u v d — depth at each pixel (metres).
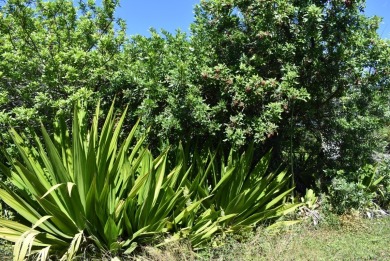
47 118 6.01
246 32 6.58
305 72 6.36
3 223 4.84
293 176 6.78
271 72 6.36
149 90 6.03
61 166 4.66
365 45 6.78
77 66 6.29
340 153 7.48
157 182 5.17
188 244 5.03
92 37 6.70
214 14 6.56
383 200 7.41
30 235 4.37
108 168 4.89
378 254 5.18
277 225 5.84
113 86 6.40
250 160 5.94
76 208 4.59
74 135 4.68
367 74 6.96
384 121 7.84
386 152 9.04
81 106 5.82
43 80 6.01
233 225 5.68
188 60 6.15
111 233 4.67
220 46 6.61
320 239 5.58
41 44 6.39
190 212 5.21
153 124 6.04
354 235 5.86
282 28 6.27
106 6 6.80
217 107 5.91
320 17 5.91
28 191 5.17
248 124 5.88
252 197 5.72
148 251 4.79
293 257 4.93
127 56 6.82
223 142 6.31
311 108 6.62
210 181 6.22
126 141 5.21
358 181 6.95
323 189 7.11
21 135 5.86
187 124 5.93
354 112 7.42
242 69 6.04
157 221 5.03
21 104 6.39
